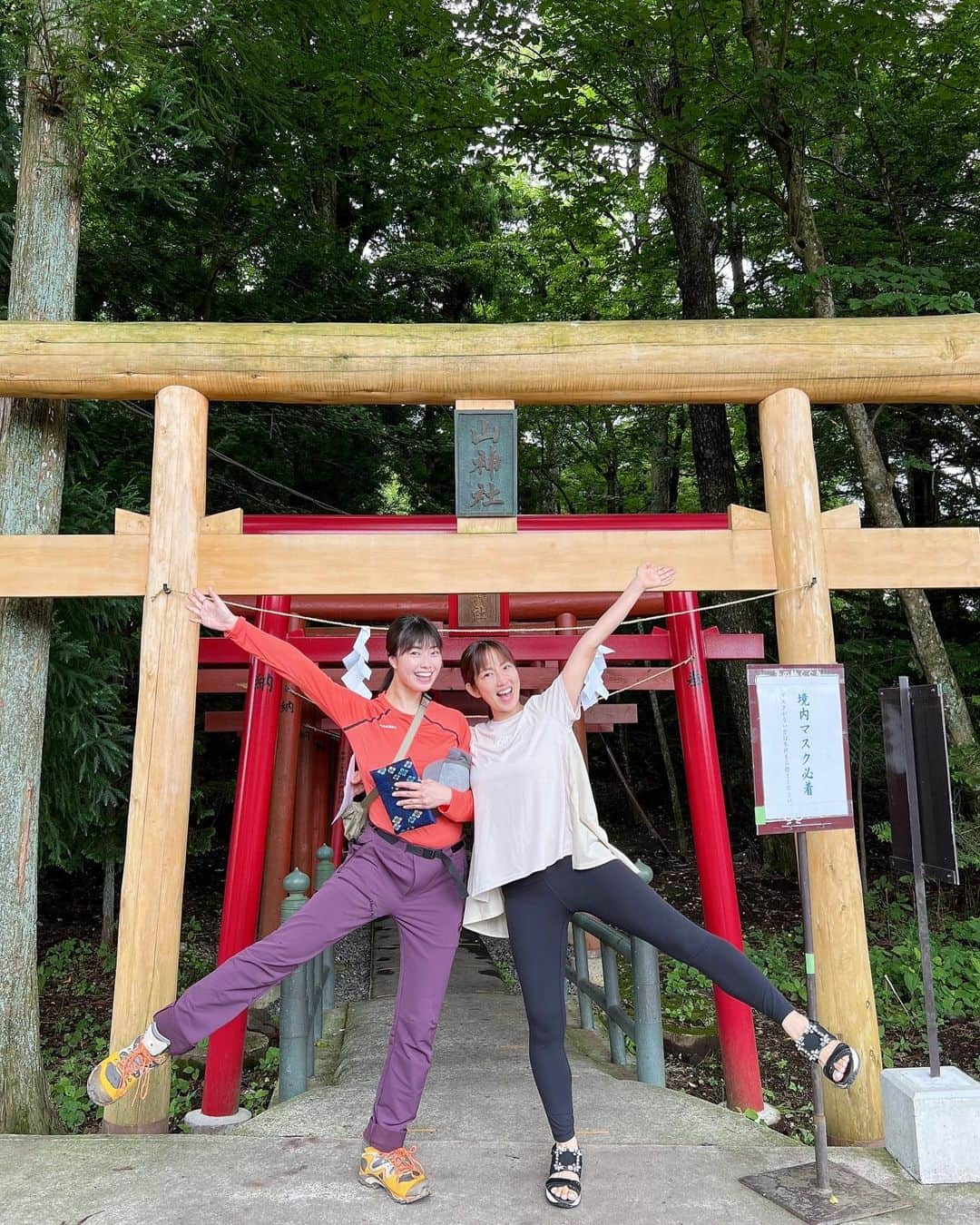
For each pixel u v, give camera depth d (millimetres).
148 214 9289
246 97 7129
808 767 2609
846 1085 2281
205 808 9938
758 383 3754
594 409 15992
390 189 13227
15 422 4113
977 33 8203
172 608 3533
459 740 2609
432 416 13547
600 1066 4340
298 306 10492
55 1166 2674
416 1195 2416
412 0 8328
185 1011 2350
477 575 3680
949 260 9516
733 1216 2332
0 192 5695
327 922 2439
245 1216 2338
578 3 8664
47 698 5559
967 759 7398
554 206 12055
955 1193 2500
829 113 8820
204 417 3766
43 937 9109
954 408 9734
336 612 5613
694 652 4609
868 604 11555
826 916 3436
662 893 11125
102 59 4449
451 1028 5023
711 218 12320
